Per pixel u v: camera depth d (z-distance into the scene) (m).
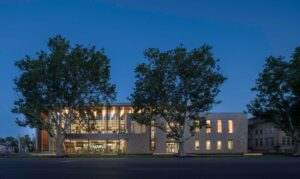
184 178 15.69
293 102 59.91
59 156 52.75
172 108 57.03
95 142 77.88
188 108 57.56
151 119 59.03
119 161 35.47
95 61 54.53
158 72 55.94
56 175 16.86
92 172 18.81
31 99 55.62
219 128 77.38
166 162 33.03
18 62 54.47
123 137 77.00
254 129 104.38
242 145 77.06
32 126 56.66
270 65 60.41
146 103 57.56
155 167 24.09
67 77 54.91
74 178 15.31
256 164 28.94
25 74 53.75
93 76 55.41
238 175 17.34
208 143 76.56
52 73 54.22
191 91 56.25
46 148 88.62
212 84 56.34
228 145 77.06
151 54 56.78
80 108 57.41
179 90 57.31
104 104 58.72
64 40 54.84
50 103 56.16
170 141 75.12
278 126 63.50
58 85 55.31
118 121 79.62
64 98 56.00
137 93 57.44
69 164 28.44
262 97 61.94
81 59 54.38
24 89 54.97
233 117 77.88
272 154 62.16
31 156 53.31
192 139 76.25
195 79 56.56
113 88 56.84
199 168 22.97
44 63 54.59
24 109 55.22
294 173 18.75
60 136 56.84
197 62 56.09
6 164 28.92
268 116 62.88
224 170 21.00
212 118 77.50
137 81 57.56
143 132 75.50
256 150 97.44
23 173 18.19
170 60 56.25
